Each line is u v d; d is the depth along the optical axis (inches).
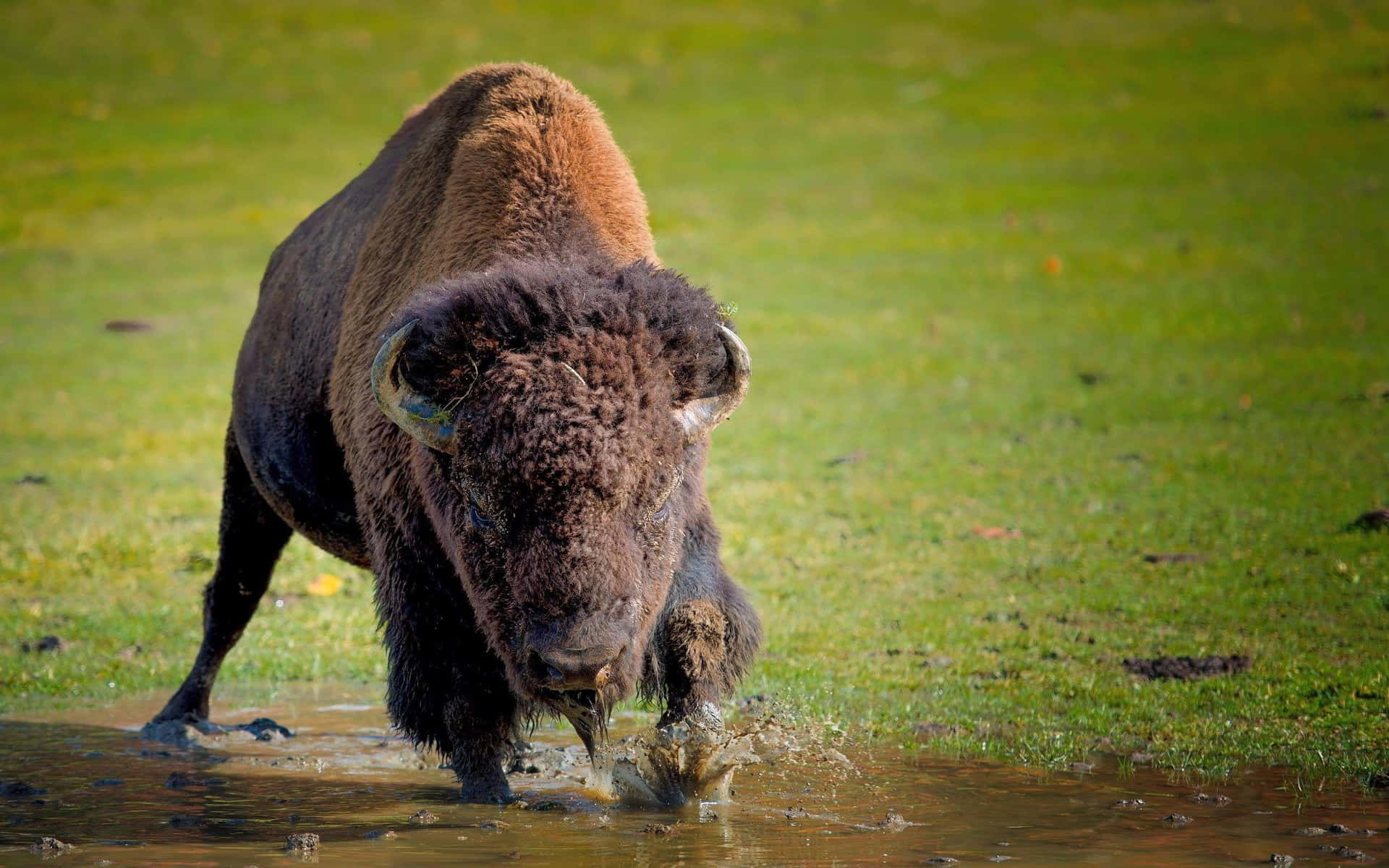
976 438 2246.6
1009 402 2495.1
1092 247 3880.4
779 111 6043.3
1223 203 4261.8
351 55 6943.9
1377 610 1304.1
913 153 5305.1
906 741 1007.0
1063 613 1362.0
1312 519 1644.9
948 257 3914.9
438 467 789.9
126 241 4372.5
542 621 718.5
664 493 750.5
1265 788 870.4
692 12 7760.8
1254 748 959.6
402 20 7549.2
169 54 6884.8
